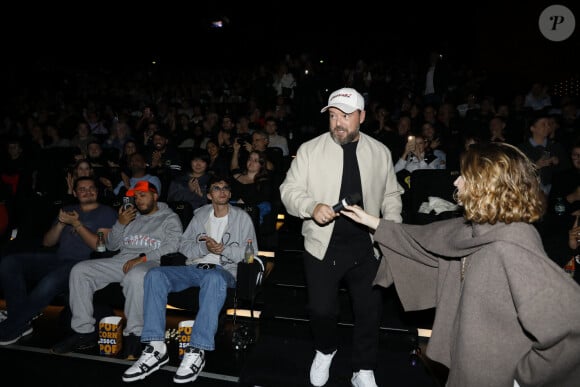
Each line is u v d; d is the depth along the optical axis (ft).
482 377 5.51
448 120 26.25
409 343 12.08
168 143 22.29
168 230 13.50
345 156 9.30
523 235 5.34
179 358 11.87
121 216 13.52
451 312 6.29
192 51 61.72
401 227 7.30
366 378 9.66
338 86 35.55
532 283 5.06
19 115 34.91
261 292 14.03
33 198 16.16
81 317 12.19
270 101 35.65
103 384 10.75
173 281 11.82
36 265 13.58
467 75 40.81
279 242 16.53
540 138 17.33
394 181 9.84
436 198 15.12
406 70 45.65
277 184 17.20
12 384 10.73
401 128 24.06
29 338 12.94
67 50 52.90
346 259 9.27
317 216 8.14
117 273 12.82
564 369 5.03
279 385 10.52
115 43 57.21
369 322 9.57
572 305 4.93
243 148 21.33
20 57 48.26
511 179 5.42
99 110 38.06
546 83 38.52
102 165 22.00
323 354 10.02
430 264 7.04
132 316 11.95
